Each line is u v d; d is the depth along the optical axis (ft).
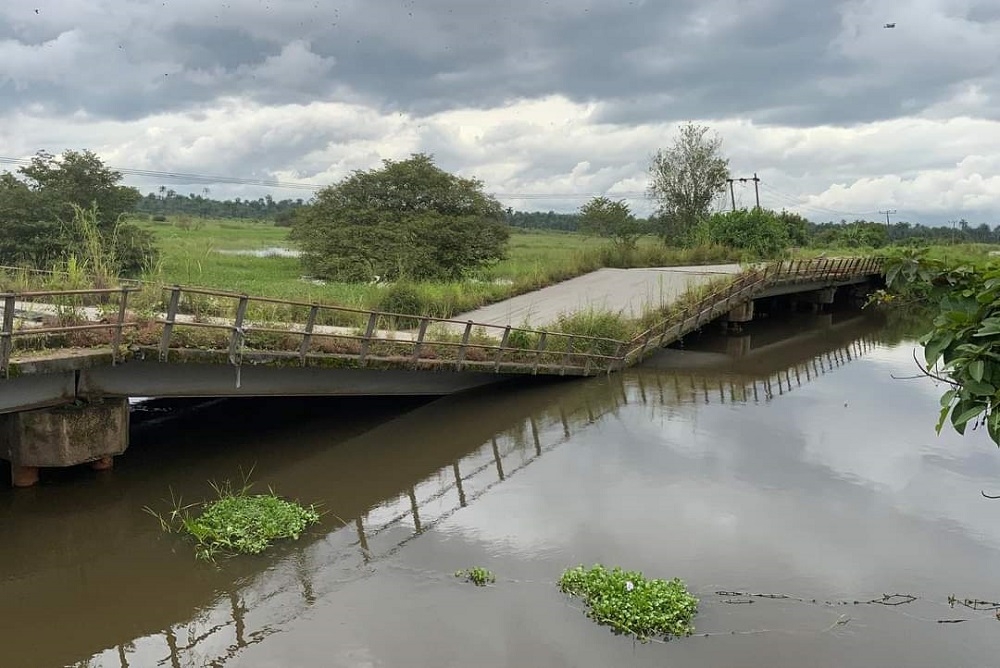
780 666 19.79
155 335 31.19
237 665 19.65
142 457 35.99
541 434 42.73
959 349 14.49
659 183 179.32
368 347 39.22
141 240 78.38
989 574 25.41
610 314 64.54
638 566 25.57
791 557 26.43
